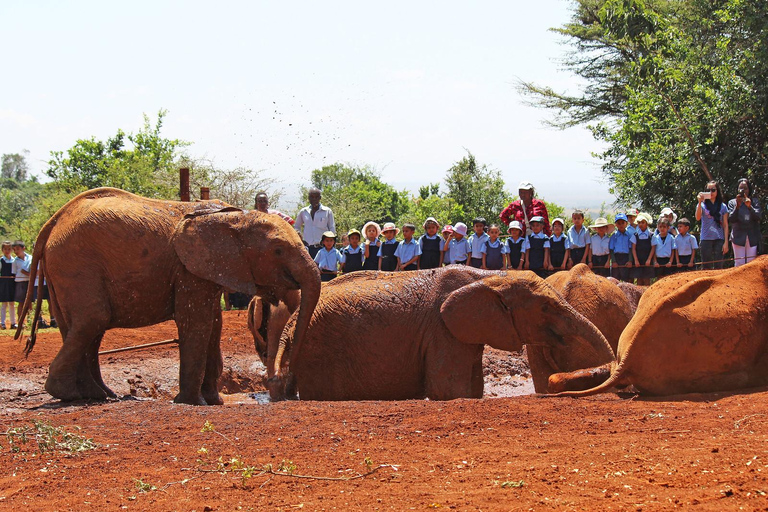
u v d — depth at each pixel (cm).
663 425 677
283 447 668
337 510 500
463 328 1024
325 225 1719
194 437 714
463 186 3916
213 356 1077
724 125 2308
